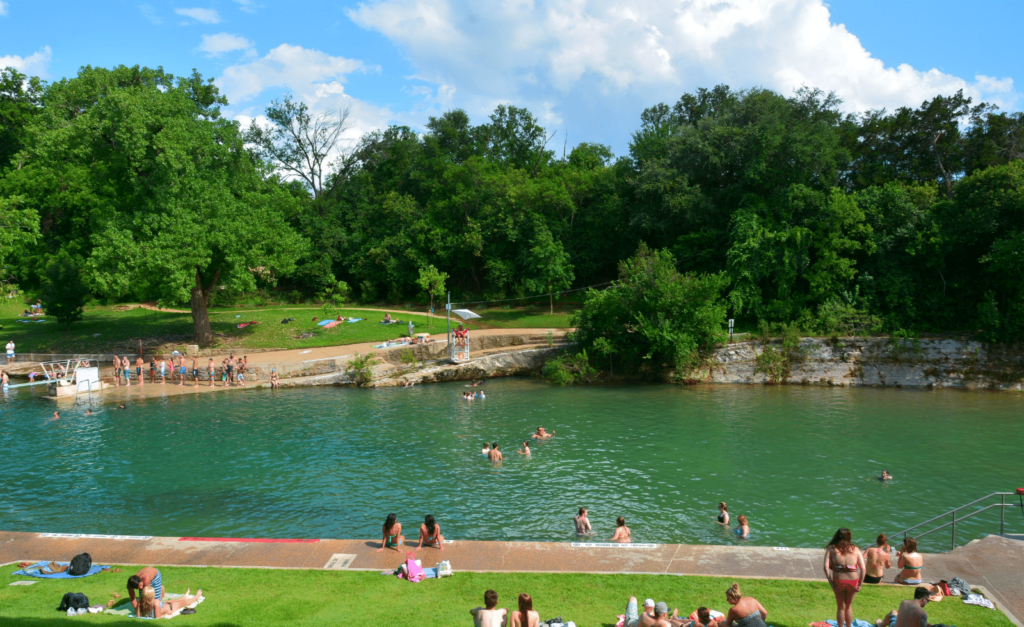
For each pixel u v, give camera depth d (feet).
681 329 149.07
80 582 44.50
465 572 46.75
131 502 71.61
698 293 149.69
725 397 132.36
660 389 141.59
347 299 239.30
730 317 168.04
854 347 149.79
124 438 98.78
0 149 233.76
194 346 158.81
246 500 72.28
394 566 48.32
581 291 223.30
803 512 69.56
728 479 80.23
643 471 83.20
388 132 295.07
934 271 162.20
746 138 176.45
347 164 286.66
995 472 83.15
